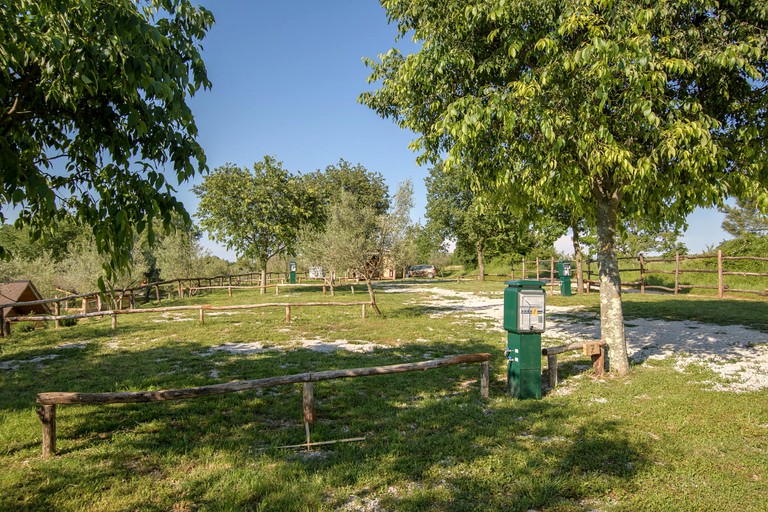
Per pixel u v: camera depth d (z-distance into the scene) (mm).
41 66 3074
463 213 36562
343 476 3900
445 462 4176
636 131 5992
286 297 24328
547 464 4074
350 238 15469
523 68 6812
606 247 7379
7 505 3457
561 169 6105
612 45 5066
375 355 9039
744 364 7828
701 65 5777
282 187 30547
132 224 3297
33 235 3916
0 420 5434
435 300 21891
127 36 3033
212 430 5078
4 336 12289
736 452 4340
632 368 7590
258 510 3381
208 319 15086
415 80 7164
